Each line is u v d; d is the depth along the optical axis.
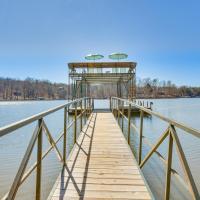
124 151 3.85
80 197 2.20
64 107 3.08
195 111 21.05
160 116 2.04
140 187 2.43
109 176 2.73
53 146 2.50
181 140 7.96
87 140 4.71
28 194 3.82
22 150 7.01
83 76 14.13
